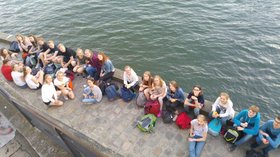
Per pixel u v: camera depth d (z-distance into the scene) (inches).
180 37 599.2
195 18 660.1
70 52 409.4
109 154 201.9
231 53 543.2
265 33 590.6
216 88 475.8
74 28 669.3
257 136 262.4
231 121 286.5
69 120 334.3
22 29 689.6
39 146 370.3
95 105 353.1
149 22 660.1
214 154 273.1
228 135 270.5
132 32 631.2
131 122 321.1
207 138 290.4
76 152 291.9
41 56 414.6
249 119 261.1
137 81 349.7
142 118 311.0
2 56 428.8
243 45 560.1
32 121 370.0
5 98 423.8
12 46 497.0
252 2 718.5
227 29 612.1
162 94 313.4
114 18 690.8
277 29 599.8
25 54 458.0
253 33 593.0
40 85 394.6
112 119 328.8
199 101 296.0
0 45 528.7
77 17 712.4
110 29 650.8
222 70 508.4
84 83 397.1
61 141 294.2
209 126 290.4
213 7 703.7
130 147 289.7
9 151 377.1
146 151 283.7
